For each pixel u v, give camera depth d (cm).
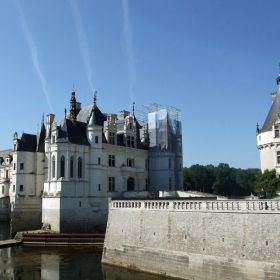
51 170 5503
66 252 4397
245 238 2748
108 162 5991
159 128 6969
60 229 5191
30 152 6444
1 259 4016
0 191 9350
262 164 4662
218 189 13212
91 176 5662
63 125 5606
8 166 9269
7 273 3422
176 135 7119
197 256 2978
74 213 5372
